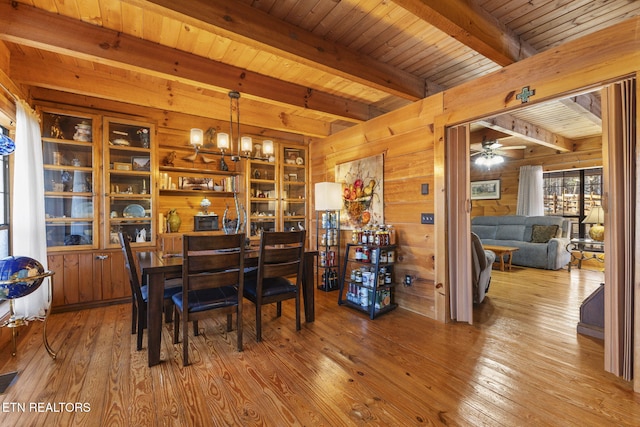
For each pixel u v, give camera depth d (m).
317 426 1.46
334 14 2.14
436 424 1.47
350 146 4.00
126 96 3.15
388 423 1.48
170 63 2.55
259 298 2.40
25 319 2.25
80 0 1.97
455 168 2.81
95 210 3.24
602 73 1.81
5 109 2.41
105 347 2.28
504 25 2.22
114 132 3.43
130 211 3.51
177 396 1.69
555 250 5.19
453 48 2.59
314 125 4.41
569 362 2.06
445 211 2.79
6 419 1.49
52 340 2.40
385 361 2.09
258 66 2.90
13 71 2.63
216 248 2.10
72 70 2.88
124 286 3.38
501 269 5.25
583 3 2.03
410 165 3.14
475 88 2.53
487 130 5.29
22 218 2.48
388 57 2.74
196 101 3.55
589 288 4.06
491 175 7.03
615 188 1.82
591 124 4.68
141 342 2.25
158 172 3.62
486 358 2.12
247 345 2.33
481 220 6.76
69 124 3.23
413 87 3.05
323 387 1.78
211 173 4.33
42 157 2.78
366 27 2.29
